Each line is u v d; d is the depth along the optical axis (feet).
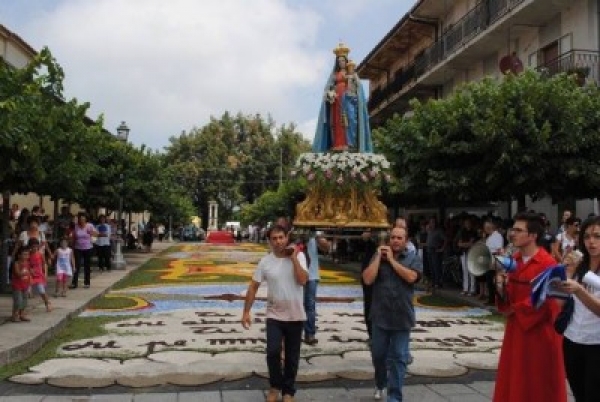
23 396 23.18
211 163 261.24
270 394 22.45
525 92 50.65
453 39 97.35
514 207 80.53
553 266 16.16
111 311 44.39
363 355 30.42
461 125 53.21
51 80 40.34
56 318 37.76
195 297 52.54
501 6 81.25
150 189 107.96
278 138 272.92
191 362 28.58
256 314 43.29
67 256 49.67
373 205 30.19
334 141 33.06
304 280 22.54
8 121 32.40
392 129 65.36
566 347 16.57
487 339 35.32
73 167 50.29
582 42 69.31
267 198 205.36
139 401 22.75
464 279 54.54
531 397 16.67
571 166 50.19
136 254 119.34
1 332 32.78
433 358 30.14
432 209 96.22
